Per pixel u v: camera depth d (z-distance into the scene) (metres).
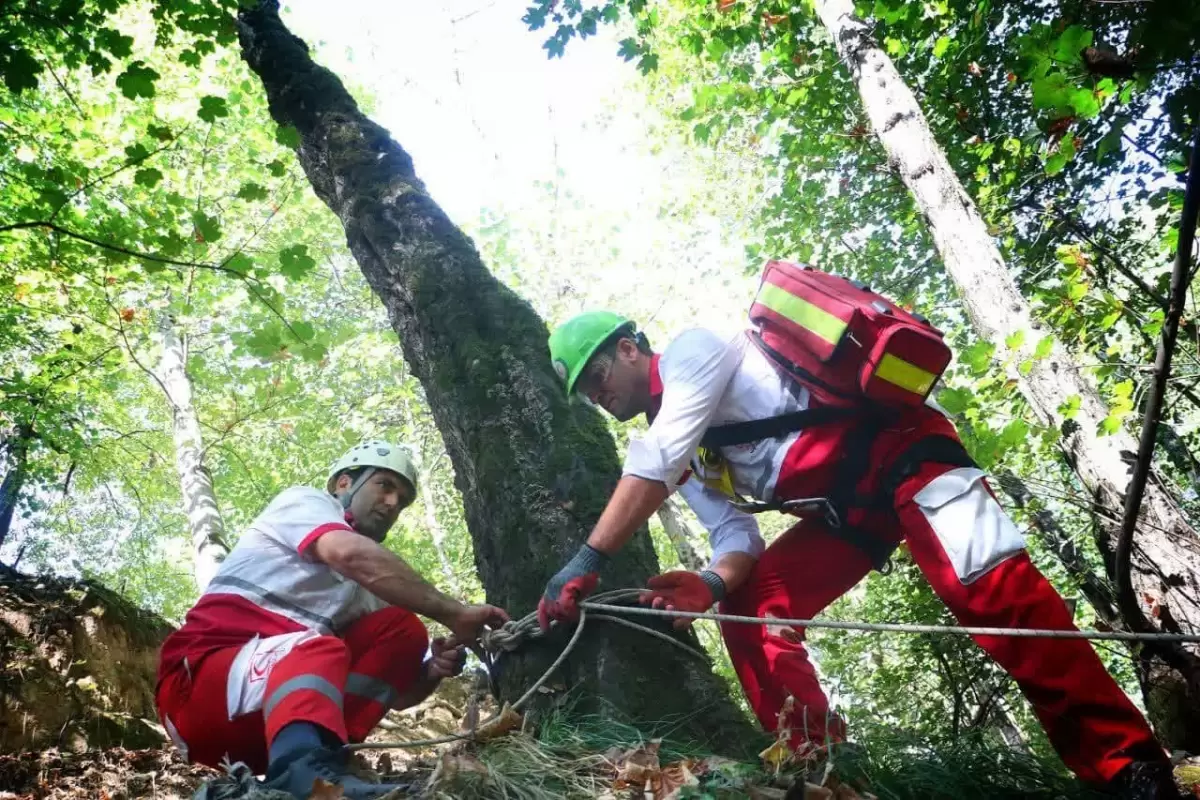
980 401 3.87
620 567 2.49
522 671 2.38
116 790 4.74
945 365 2.17
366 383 12.94
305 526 2.36
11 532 12.02
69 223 5.10
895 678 4.91
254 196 4.04
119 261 4.42
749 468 2.36
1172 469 5.77
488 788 1.85
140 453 13.41
